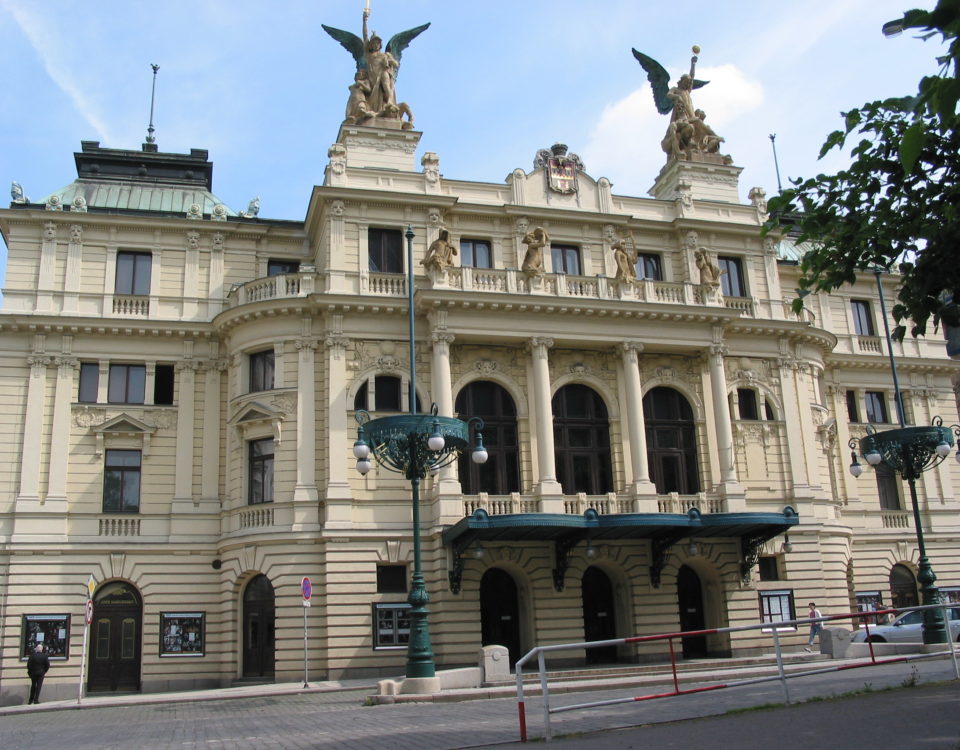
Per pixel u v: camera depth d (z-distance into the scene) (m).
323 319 37.78
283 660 34.28
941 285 12.77
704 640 39.47
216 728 19.64
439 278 37.62
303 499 35.66
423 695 23.22
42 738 19.25
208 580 37.59
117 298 39.69
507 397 38.94
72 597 36.31
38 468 37.25
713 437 40.41
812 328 43.38
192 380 39.62
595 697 22.22
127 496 38.22
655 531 36.31
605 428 39.88
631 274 40.50
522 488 37.59
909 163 6.80
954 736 10.94
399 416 26.20
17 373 38.16
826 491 42.97
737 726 13.16
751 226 44.06
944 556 48.09
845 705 14.43
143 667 36.09
